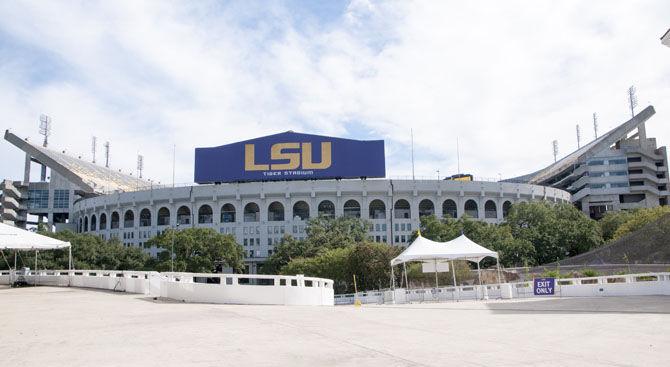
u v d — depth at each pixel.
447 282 62.97
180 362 10.50
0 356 11.30
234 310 21.39
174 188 122.19
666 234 38.59
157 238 93.38
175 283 27.14
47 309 21.78
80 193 163.50
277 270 94.12
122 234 127.69
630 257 40.97
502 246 84.69
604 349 12.15
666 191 157.62
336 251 77.69
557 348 12.27
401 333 14.76
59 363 10.48
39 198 164.75
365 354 11.34
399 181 118.44
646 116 158.75
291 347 12.20
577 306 24.28
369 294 57.03
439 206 119.88
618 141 166.00
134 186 173.88
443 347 12.33
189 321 17.28
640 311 20.78
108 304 24.27
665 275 31.58
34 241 37.84
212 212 123.81
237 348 12.05
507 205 127.12
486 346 12.53
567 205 105.31
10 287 38.16
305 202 122.69
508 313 21.61
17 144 155.12
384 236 117.19
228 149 120.31
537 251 88.25
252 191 118.31
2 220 159.62
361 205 118.75
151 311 20.83
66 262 87.81
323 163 117.50
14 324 16.81
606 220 110.38
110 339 13.48
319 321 17.55
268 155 118.94
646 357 11.17
